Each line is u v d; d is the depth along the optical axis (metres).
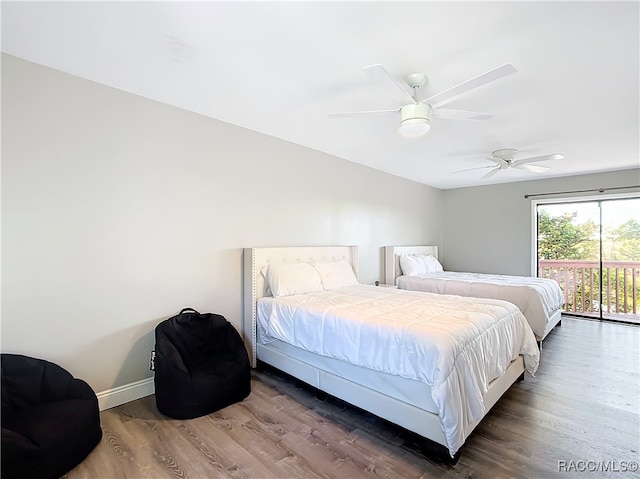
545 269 5.77
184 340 2.53
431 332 1.86
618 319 5.03
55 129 2.11
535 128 3.12
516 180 5.72
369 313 2.32
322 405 2.39
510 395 2.53
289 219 3.63
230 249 3.08
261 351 3.02
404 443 1.92
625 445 1.90
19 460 1.49
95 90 2.27
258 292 3.12
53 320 2.11
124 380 2.41
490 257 6.08
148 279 2.54
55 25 1.66
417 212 5.90
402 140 3.53
